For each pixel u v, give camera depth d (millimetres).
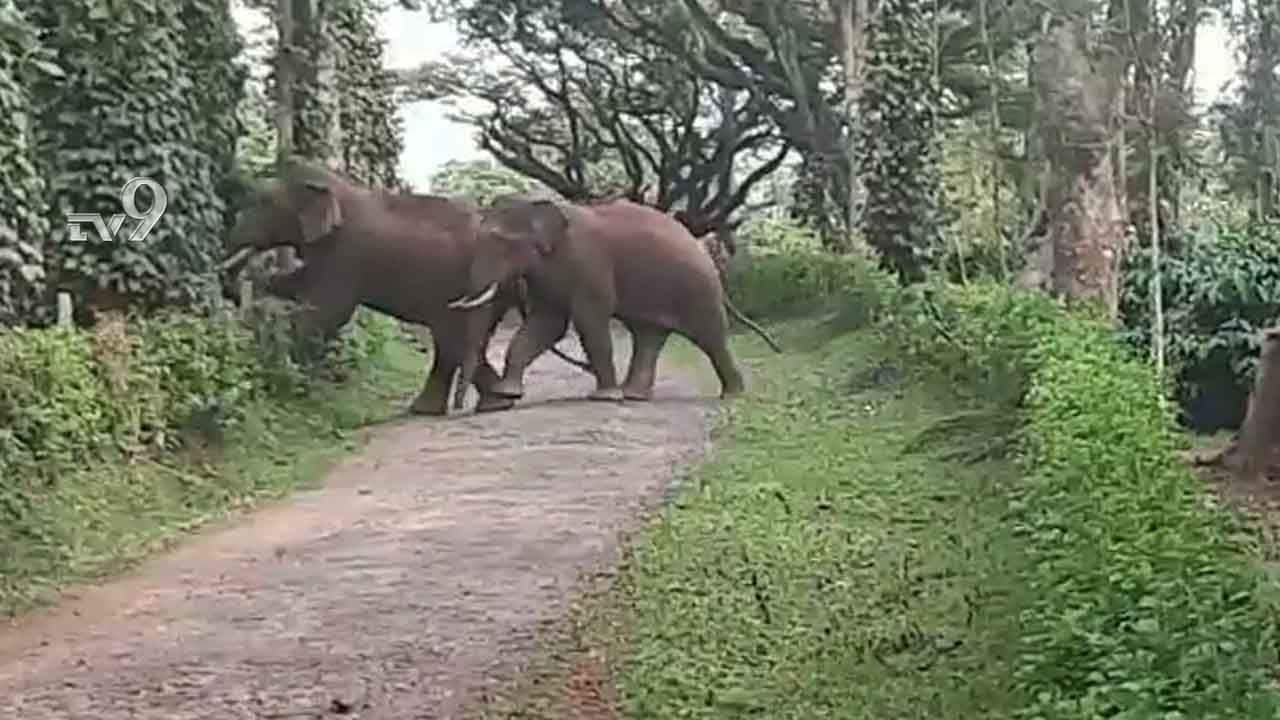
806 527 11938
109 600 10641
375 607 10219
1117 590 6617
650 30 42875
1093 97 16156
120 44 16672
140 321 15898
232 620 9984
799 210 44375
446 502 14047
